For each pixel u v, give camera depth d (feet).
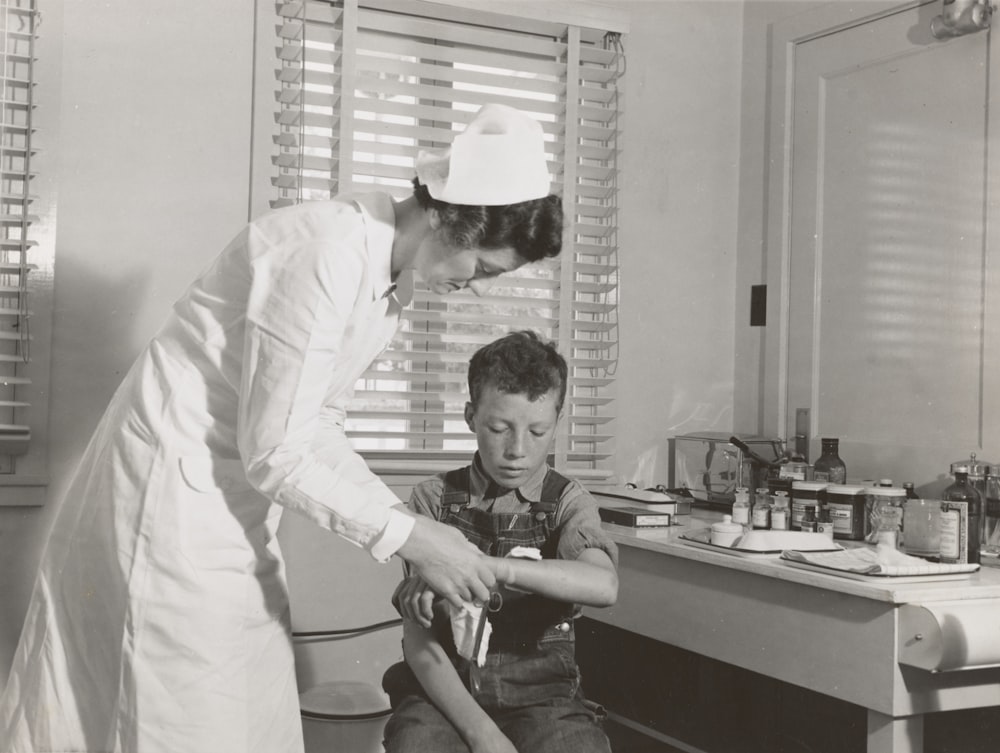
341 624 8.64
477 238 4.43
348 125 8.50
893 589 5.63
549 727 5.07
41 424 7.79
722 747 8.73
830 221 9.32
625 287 9.87
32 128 7.75
